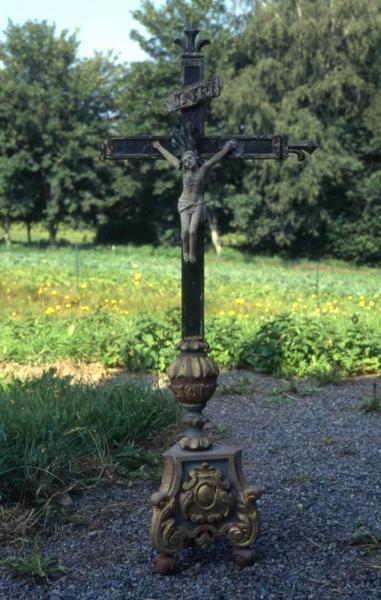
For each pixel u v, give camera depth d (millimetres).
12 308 14570
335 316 12047
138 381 7781
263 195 40438
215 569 3766
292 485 5074
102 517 4527
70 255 36000
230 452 3791
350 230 40656
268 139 3891
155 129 42500
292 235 40406
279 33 37562
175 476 3727
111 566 3842
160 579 3680
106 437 5500
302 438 6297
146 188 44625
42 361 9625
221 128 40719
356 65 38781
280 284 22531
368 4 37250
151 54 43250
